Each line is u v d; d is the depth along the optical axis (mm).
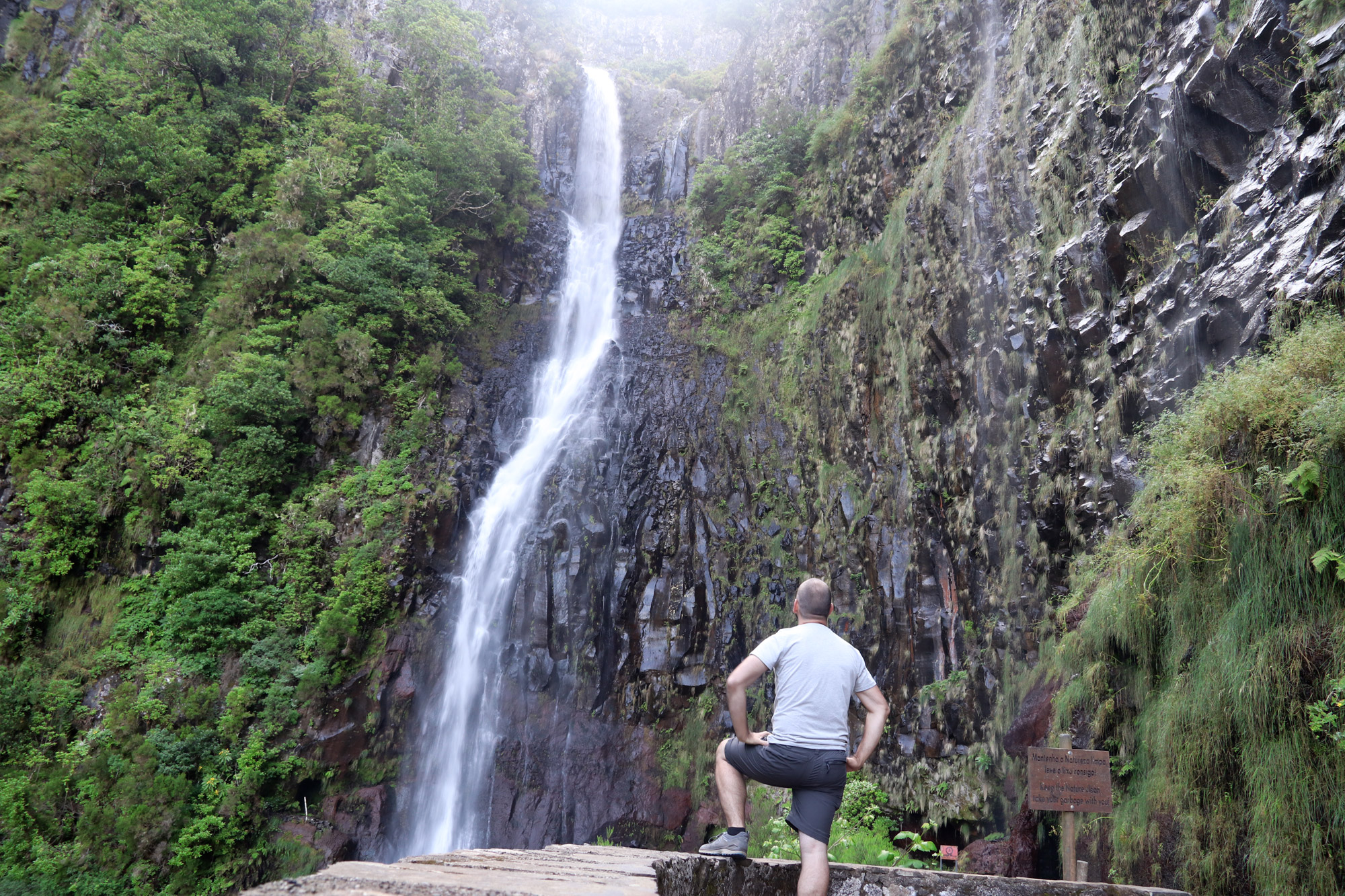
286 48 29453
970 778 12328
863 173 21453
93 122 24906
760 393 23266
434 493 21609
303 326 22484
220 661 18031
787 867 4062
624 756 19266
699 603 20688
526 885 1837
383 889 1775
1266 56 8609
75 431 20438
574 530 22125
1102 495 10078
